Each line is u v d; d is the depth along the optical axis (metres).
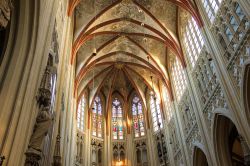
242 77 14.58
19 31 8.41
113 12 26.55
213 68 18.53
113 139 32.50
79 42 25.88
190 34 23.50
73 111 26.19
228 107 16.02
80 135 30.02
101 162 30.48
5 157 6.49
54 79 12.80
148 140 31.77
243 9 14.62
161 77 30.75
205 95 19.86
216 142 18.12
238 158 23.59
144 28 28.06
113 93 36.00
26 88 7.89
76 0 21.23
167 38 26.81
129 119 34.31
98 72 33.28
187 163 22.98
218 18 17.73
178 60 27.28
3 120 6.88
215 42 17.83
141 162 30.77
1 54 8.20
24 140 7.57
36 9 8.80
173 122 27.91
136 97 35.88
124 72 34.53
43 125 8.82
